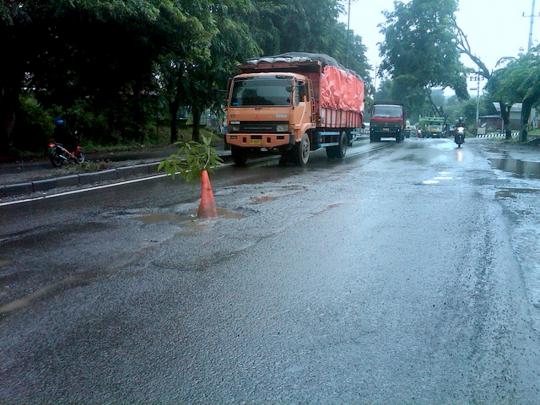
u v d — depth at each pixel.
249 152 15.60
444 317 4.12
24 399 3.02
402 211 8.26
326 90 16.75
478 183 11.66
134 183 11.96
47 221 7.72
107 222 7.60
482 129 63.59
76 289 4.76
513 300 4.47
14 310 4.28
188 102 23.86
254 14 24.56
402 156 20.31
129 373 3.29
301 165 15.61
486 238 6.54
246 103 14.83
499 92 35.38
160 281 4.96
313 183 11.54
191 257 5.73
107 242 6.41
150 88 21.05
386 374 3.27
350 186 11.06
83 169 13.10
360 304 4.38
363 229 7.00
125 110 22.14
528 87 32.09
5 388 3.13
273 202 9.06
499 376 3.25
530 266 5.39
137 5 13.30
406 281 4.93
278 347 3.63
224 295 4.59
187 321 4.05
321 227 7.12
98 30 15.25
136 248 6.12
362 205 8.77
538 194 10.04
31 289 4.77
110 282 4.95
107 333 3.85
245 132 14.83
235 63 21.25
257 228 7.08
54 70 17.20
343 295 4.58
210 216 7.81
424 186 11.12
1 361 3.45
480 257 5.71
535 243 6.31
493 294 4.61
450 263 5.49
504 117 42.50
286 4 26.34
